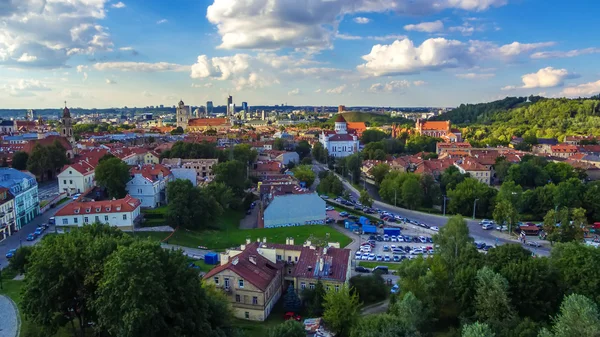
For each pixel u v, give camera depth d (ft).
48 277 248.32
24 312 249.96
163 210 587.27
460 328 291.79
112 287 227.81
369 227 588.50
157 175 654.12
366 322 269.44
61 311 259.80
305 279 369.09
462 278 323.57
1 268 402.52
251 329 319.88
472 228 632.38
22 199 529.45
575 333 242.37
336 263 376.48
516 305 308.19
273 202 602.85
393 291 384.68
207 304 260.83
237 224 629.92
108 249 262.88
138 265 226.99
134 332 220.23
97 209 513.86
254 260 368.68
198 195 559.38
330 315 305.73
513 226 616.39
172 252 270.05
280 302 371.76
